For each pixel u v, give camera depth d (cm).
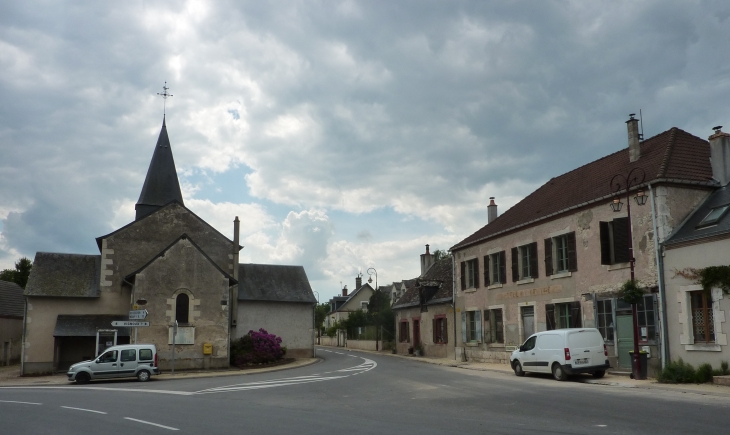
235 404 1402
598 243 2138
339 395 1582
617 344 2030
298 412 1233
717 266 1673
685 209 1908
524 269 2620
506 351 2716
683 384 1644
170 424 1085
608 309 2080
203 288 2861
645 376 1789
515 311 2658
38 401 1520
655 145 2208
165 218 3300
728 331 1631
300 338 3806
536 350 2003
